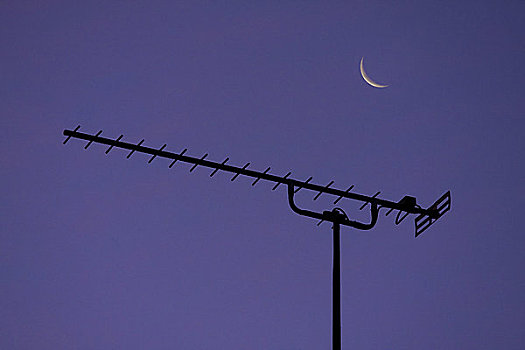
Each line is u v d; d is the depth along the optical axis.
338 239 13.19
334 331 11.87
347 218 13.66
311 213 13.50
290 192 14.02
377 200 14.28
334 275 12.58
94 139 14.30
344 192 14.16
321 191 14.09
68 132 14.24
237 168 14.40
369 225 13.82
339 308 12.11
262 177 14.20
